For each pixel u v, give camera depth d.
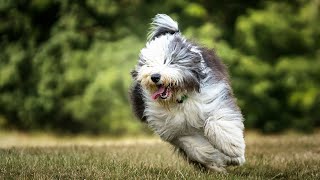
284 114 16.62
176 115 5.90
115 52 16.22
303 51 16.94
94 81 16.09
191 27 16.19
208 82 5.94
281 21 16.61
